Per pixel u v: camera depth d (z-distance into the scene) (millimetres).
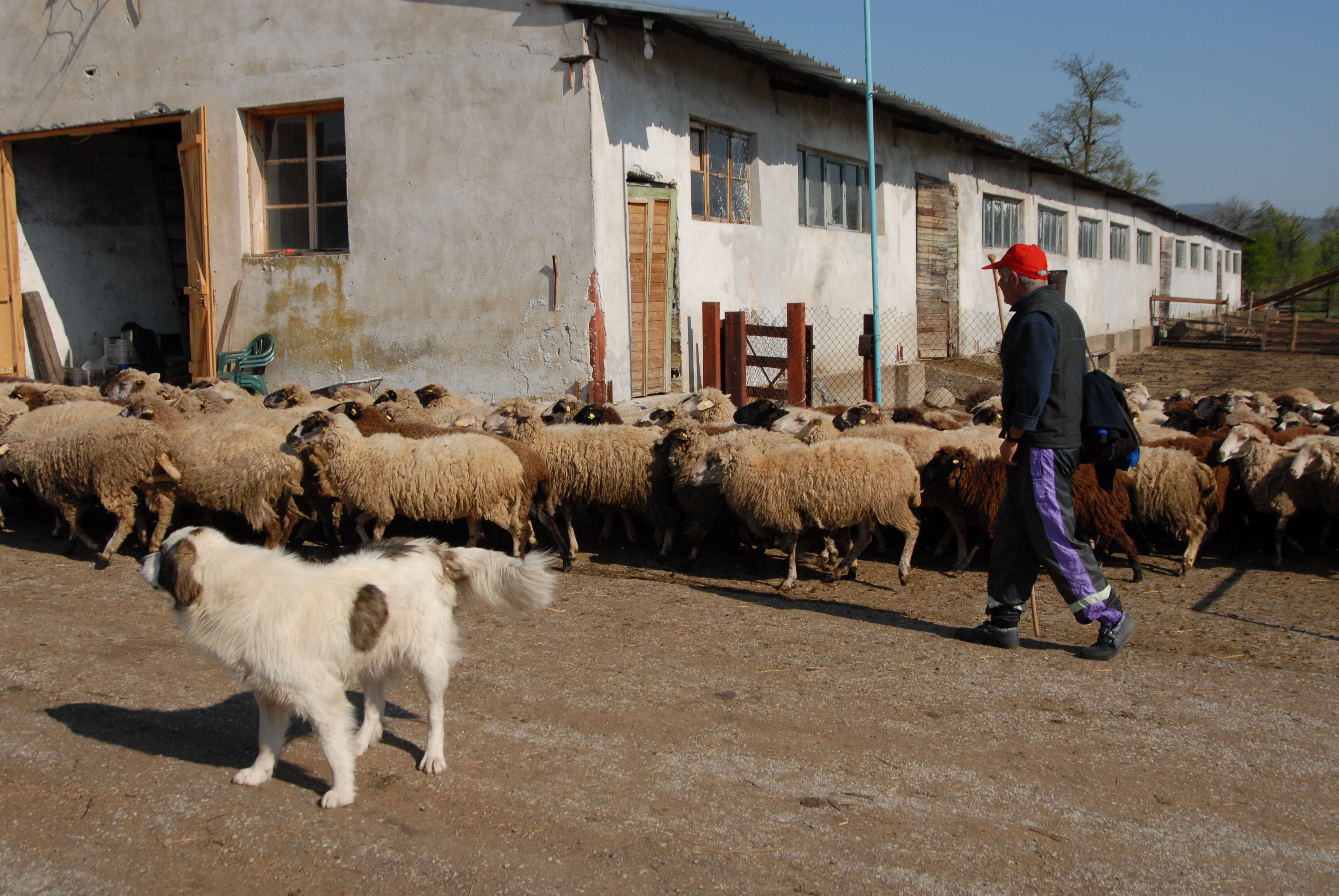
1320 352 32938
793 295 16734
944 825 3721
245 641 3691
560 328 11773
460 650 4809
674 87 13188
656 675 5262
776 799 3912
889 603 6934
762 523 7289
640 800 3885
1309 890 3334
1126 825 3742
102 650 5547
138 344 16750
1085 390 5598
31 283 15984
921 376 18875
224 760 4211
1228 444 7918
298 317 13383
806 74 15344
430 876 3352
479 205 12062
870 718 4711
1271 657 5691
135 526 8609
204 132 13578
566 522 8523
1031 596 6012
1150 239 38281
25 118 15023
